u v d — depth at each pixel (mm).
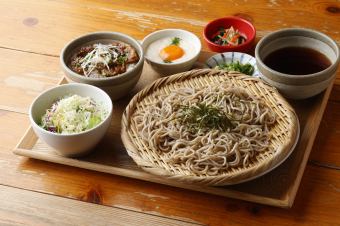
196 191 772
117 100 913
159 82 888
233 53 960
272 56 904
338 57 843
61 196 773
